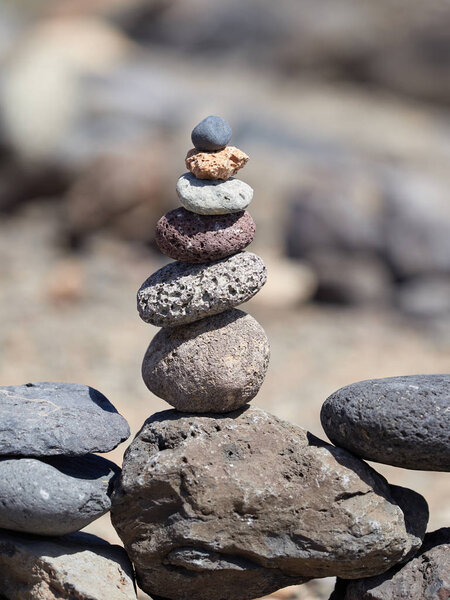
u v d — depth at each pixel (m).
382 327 2.87
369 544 1.23
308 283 3.12
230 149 1.26
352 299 3.06
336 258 3.11
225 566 1.24
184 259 1.25
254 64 5.68
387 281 3.10
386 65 5.54
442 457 1.23
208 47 5.77
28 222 3.98
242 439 1.26
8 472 1.21
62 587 1.21
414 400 1.23
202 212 1.25
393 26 5.55
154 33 5.89
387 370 2.47
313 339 2.74
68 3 6.00
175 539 1.24
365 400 1.24
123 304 3.02
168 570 1.26
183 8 5.91
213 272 1.25
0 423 1.22
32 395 1.29
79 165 4.06
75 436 1.23
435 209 3.14
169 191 3.61
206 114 4.43
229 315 1.27
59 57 4.61
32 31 5.51
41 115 4.11
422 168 4.45
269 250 3.51
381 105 5.44
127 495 1.24
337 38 5.58
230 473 1.24
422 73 5.51
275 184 4.09
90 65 4.69
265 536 1.24
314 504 1.24
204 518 1.23
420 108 5.53
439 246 3.07
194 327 1.27
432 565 1.26
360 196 3.21
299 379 2.40
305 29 5.62
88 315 2.88
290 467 1.25
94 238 3.63
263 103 5.05
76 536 1.29
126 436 1.26
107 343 2.63
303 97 5.36
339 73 5.62
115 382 2.36
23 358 2.48
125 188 3.58
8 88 4.12
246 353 1.26
